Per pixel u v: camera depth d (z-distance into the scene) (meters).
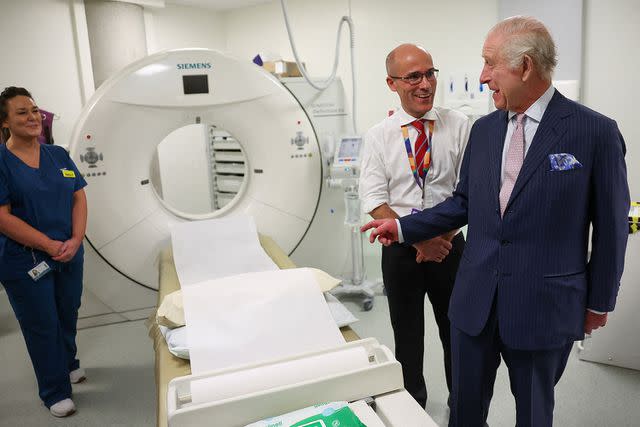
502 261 1.29
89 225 2.65
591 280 1.26
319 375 1.14
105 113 2.60
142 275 2.80
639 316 2.27
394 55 1.76
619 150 1.19
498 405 2.13
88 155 2.59
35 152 2.09
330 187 3.04
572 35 3.21
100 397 2.31
